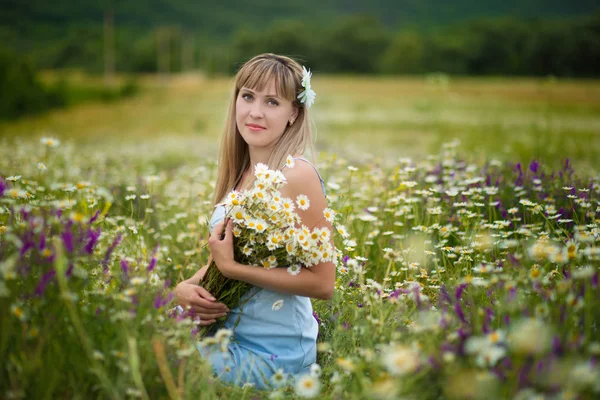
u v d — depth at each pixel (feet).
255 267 7.79
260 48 313.94
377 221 12.16
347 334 7.61
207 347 7.68
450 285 8.23
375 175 14.49
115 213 13.25
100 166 19.89
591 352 5.37
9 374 6.15
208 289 8.26
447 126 57.11
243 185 9.55
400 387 5.21
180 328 6.99
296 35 309.83
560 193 11.87
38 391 5.93
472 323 6.56
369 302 7.37
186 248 12.45
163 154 33.86
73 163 19.34
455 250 9.66
